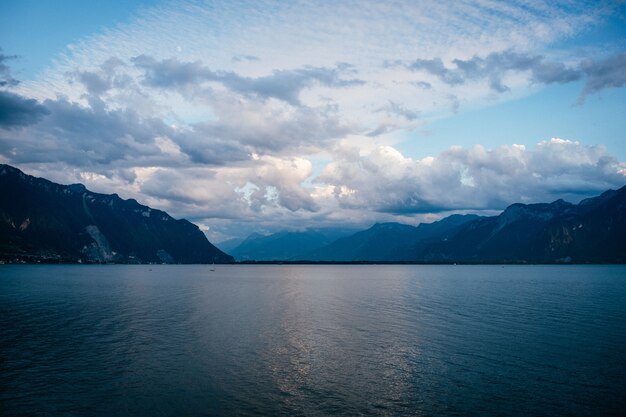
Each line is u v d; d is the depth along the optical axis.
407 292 119.31
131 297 105.38
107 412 31.48
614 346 48.59
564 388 35.50
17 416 30.89
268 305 88.31
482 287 138.00
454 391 35.09
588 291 118.88
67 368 41.22
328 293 117.56
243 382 37.38
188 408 32.12
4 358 44.56
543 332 56.25
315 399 33.72
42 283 154.50
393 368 40.97
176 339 53.28
